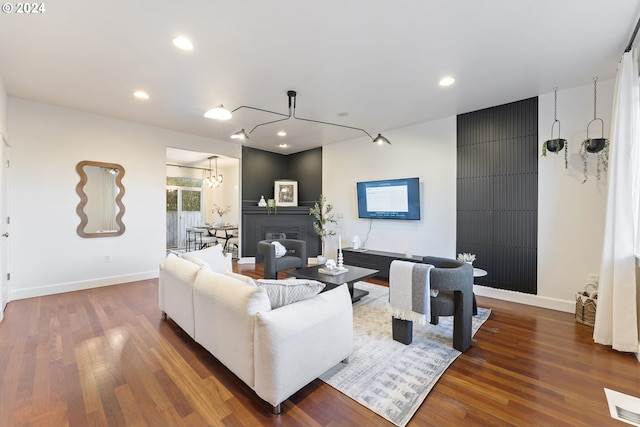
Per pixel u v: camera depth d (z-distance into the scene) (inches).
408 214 189.2
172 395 73.1
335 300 83.1
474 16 82.7
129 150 183.0
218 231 325.7
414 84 128.4
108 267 175.2
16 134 145.1
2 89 125.0
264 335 65.6
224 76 120.5
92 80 124.5
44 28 88.0
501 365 88.2
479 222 161.6
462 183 167.8
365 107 156.9
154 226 194.1
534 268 144.1
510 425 63.4
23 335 105.7
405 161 193.5
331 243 245.4
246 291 73.4
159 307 129.7
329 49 100.4
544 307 140.9
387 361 90.0
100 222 172.6
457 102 149.9
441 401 71.5
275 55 104.2
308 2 77.0
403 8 79.3
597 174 127.9
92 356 91.4
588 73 118.3
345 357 85.8
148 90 134.8
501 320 124.9
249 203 259.1
